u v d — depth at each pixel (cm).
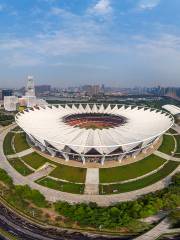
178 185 18088
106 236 13912
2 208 16488
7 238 13762
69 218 15262
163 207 15888
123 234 13950
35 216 15638
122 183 19075
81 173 19975
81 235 14050
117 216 14888
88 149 19588
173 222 14425
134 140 19900
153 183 19062
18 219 15450
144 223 14638
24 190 17500
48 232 14312
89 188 18450
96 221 14575
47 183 19100
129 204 15900
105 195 17688
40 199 16888
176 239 13125
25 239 13725
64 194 17862
